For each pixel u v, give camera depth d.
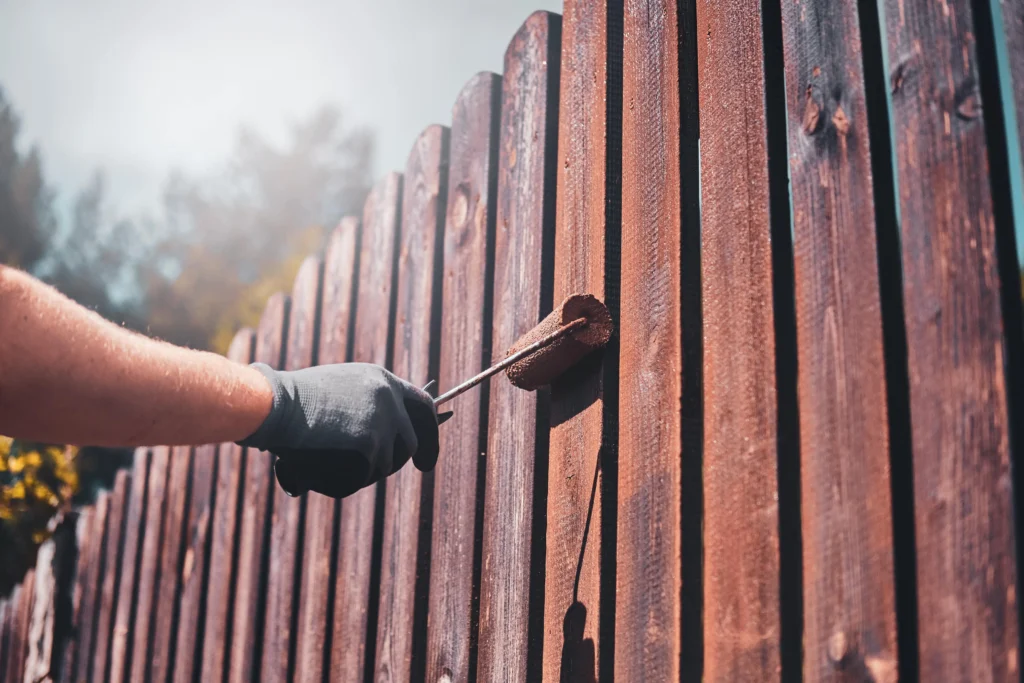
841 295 1.23
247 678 3.07
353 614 2.50
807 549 1.22
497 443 1.98
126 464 14.32
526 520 1.81
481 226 2.21
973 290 1.07
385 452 1.55
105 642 4.45
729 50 1.49
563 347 1.62
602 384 1.63
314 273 3.27
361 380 1.55
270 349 3.50
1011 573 0.98
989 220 1.06
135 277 40.75
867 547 1.14
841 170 1.26
